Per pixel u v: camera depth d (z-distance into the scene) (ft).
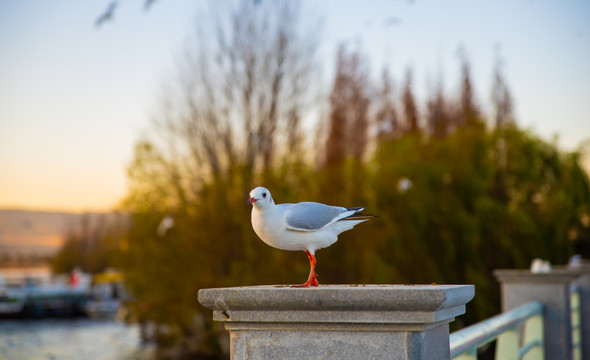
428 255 57.26
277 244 10.25
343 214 10.48
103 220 228.02
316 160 65.92
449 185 59.57
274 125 65.67
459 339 12.22
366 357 7.63
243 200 62.39
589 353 29.68
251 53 66.23
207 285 61.98
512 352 18.35
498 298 57.47
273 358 7.98
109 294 122.42
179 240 64.54
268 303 7.79
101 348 73.77
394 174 58.90
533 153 62.44
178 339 70.13
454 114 75.72
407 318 7.38
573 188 62.13
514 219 58.23
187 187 66.69
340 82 68.44
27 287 120.47
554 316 22.90
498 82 73.61
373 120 69.21
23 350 72.84
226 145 66.03
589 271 29.48
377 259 54.90
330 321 7.65
